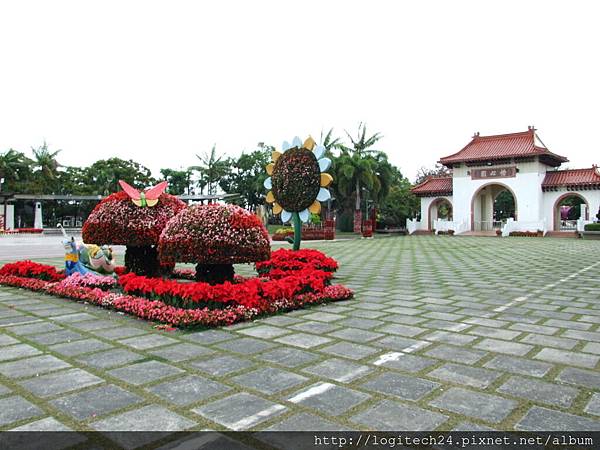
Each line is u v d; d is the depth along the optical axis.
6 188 38.19
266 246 6.88
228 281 6.78
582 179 29.33
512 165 31.12
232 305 5.67
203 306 5.59
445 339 4.69
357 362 3.94
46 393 3.25
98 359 4.01
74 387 3.36
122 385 3.40
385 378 3.55
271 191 10.89
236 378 3.54
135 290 6.50
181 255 6.47
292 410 2.97
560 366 3.85
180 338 4.70
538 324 5.36
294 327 5.18
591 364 3.90
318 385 3.40
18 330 5.05
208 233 6.41
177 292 5.70
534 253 16.28
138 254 8.42
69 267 7.95
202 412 2.94
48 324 5.33
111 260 8.80
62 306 6.42
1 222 36.06
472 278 9.61
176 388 3.34
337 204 34.72
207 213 6.66
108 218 7.65
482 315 5.86
